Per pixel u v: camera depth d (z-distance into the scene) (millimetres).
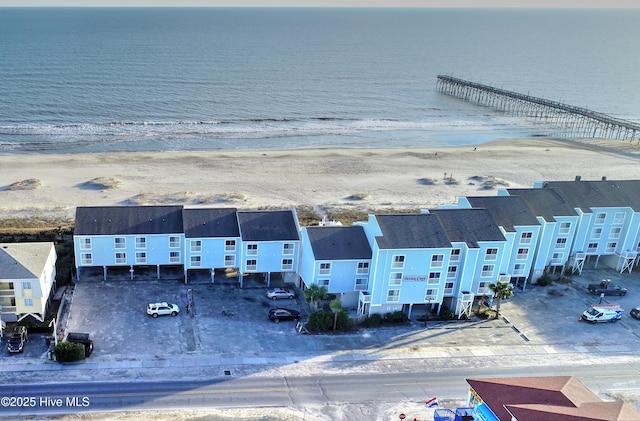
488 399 40594
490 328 59094
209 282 64562
